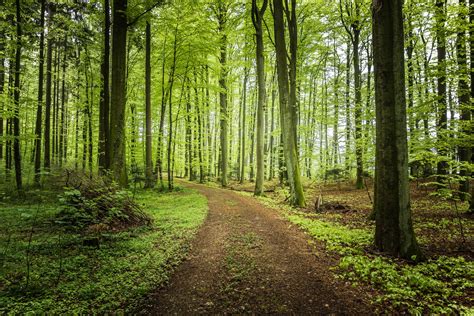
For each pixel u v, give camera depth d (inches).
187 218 383.2
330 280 192.2
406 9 402.6
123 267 211.3
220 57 962.7
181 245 267.1
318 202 488.4
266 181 1139.3
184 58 760.3
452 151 341.1
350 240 280.8
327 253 249.3
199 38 726.5
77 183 346.9
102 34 726.5
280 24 534.3
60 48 791.1
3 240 264.4
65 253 238.7
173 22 666.2
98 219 314.7
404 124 235.0
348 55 898.7
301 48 828.6
